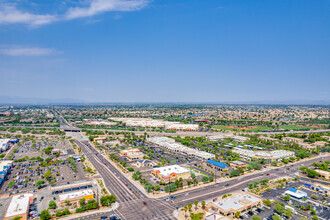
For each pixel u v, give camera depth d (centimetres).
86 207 17375
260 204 18450
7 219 15450
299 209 17862
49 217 16038
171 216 16625
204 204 17738
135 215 16762
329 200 19512
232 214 16800
